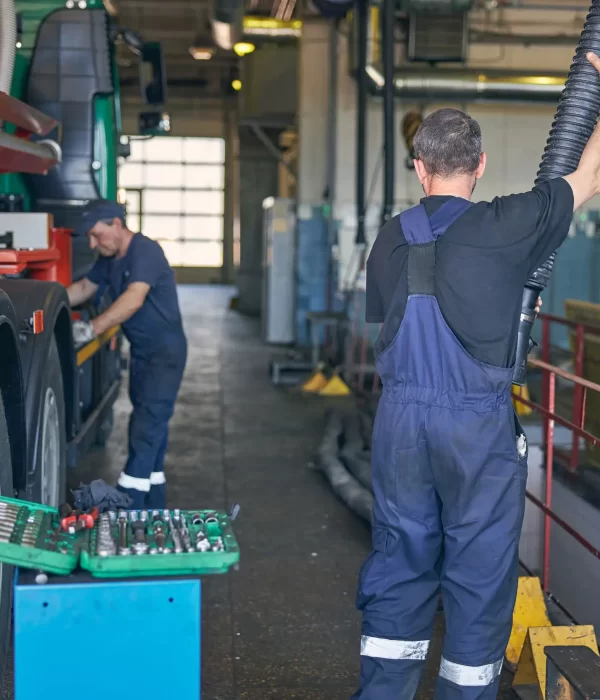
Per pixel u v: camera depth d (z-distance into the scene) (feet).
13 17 10.81
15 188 16.10
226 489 17.30
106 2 19.08
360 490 16.03
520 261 6.91
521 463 7.12
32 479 9.71
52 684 5.53
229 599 11.76
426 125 7.38
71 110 17.33
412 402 7.05
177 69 69.36
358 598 7.42
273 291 40.60
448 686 7.01
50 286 11.10
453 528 7.02
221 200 77.66
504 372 6.88
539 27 35.40
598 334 13.48
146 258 13.30
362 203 31.27
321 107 36.70
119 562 5.56
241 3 30.96
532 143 36.06
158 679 5.62
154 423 13.61
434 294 6.94
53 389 11.07
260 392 28.71
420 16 32.07
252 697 9.14
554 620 10.54
